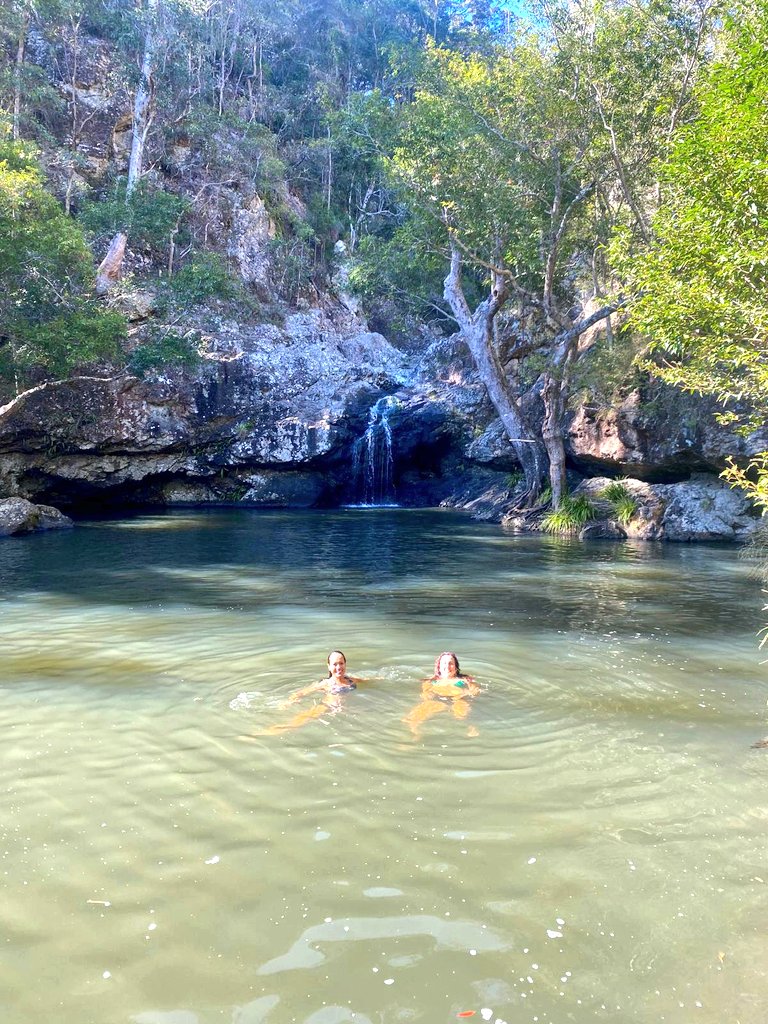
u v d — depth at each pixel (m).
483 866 3.64
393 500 33.72
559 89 19.78
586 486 23.55
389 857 3.72
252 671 7.16
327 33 57.03
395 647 8.20
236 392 32.53
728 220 7.55
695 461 20.66
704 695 6.47
